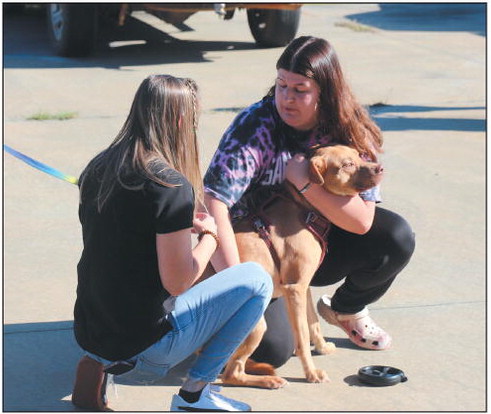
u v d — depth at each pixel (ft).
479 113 51.11
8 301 25.23
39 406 19.38
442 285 27.17
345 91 20.18
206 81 58.59
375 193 20.67
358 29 83.10
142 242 16.81
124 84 57.36
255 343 20.35
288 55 19.80
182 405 18.69
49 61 64.69
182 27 83.05
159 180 16.48
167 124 17.02
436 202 35.40
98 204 17.04
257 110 20.71
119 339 17.47
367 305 24.91
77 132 45.21
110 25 80.84
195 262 17.35
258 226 20.54
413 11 96.99
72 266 28.19
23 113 48.91
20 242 30.22
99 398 18.95
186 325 17.80
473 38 79.20
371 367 21.35
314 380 20.85
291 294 20.40
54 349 22.40
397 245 21.16
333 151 19.80
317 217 20.67
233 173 20.17
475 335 23.73
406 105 52.85
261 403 19.77
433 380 21.15
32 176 37.70
